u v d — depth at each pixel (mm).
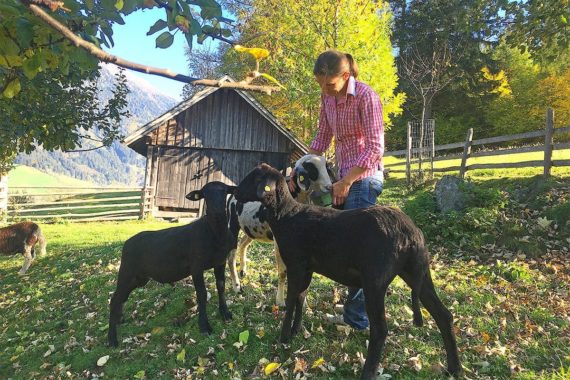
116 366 4875
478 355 4098
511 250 7758
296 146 18609
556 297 5594
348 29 17828
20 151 8336
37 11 1250
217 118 18781
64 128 8281
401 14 35250
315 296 5527
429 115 30453
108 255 9750
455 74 29719
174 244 5223
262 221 5367
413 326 4648
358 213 3545
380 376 3709
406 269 3490
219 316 5309
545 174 10859
